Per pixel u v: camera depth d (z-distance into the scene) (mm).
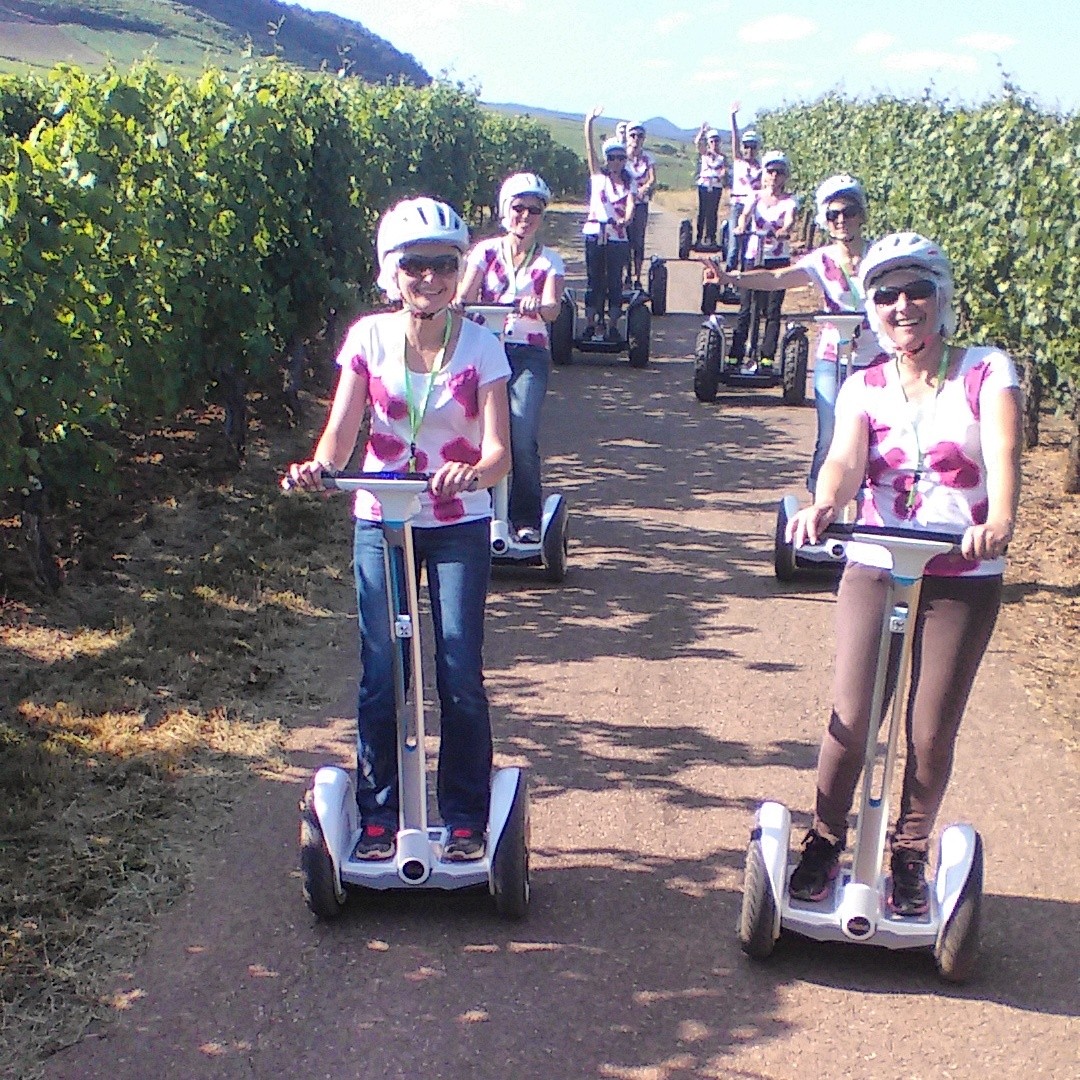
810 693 5367
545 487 8523
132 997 3346
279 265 9000
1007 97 10781
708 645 5863
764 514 8016
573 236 26297
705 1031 3273
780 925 3479
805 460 9344
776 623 6160
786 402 11188
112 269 6762
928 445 3277
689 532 7605
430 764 4664
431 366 3578
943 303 3207
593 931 3691
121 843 4027
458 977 3469
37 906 3678
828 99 25672
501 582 6664
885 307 3211
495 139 28219
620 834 4234
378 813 3746
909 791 3504
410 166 15438
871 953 3604
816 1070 3141
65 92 7594
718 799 4477
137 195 7297
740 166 16141
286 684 5238
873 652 3365
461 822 3719
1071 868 4070
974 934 3354
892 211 12750
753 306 11305
